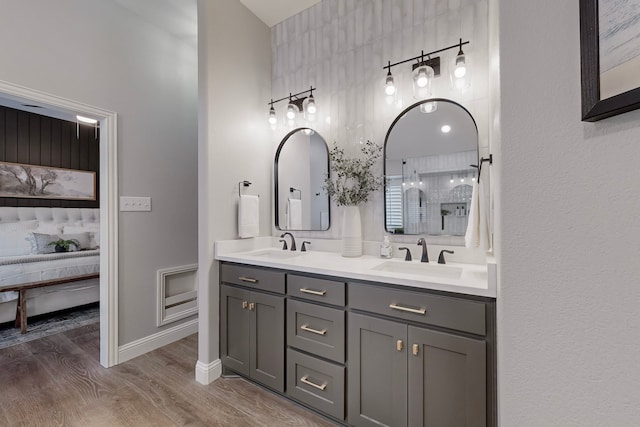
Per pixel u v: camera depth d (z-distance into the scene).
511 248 0.59
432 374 1.23
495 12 0.99
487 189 1.62
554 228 0.54
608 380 0.48
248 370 1.85
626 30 0.43
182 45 2.74
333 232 2.21
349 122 2.12
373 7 2.03
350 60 2.12
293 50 2.40
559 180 0.53
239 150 2.21
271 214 2.50
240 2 2.23
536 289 0.56
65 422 1.54
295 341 1.64
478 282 1.21
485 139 1.66
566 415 0.52
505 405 0.61
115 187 2.20
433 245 1.79
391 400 1.33
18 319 2.93
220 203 2.05
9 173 3.94
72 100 1.99
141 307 2.36
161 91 2.55
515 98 0.59
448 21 1.77
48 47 1.88
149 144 2.45
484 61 1.67
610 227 0.47
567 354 0.52
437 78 1.80
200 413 1.62
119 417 1.58
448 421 1.20
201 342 1.97
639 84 0.41
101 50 2.15
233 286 1.95
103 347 2.14
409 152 1.90
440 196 1.80
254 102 2.35
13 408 1.65
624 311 0.46
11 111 3.96
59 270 3.25
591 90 0.48
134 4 2.27
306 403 1.60
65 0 1.97
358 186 2.04
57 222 4.22
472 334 1.15
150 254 2.44
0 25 1.69
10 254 3.62
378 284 1.38
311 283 1.58
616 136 0.46
